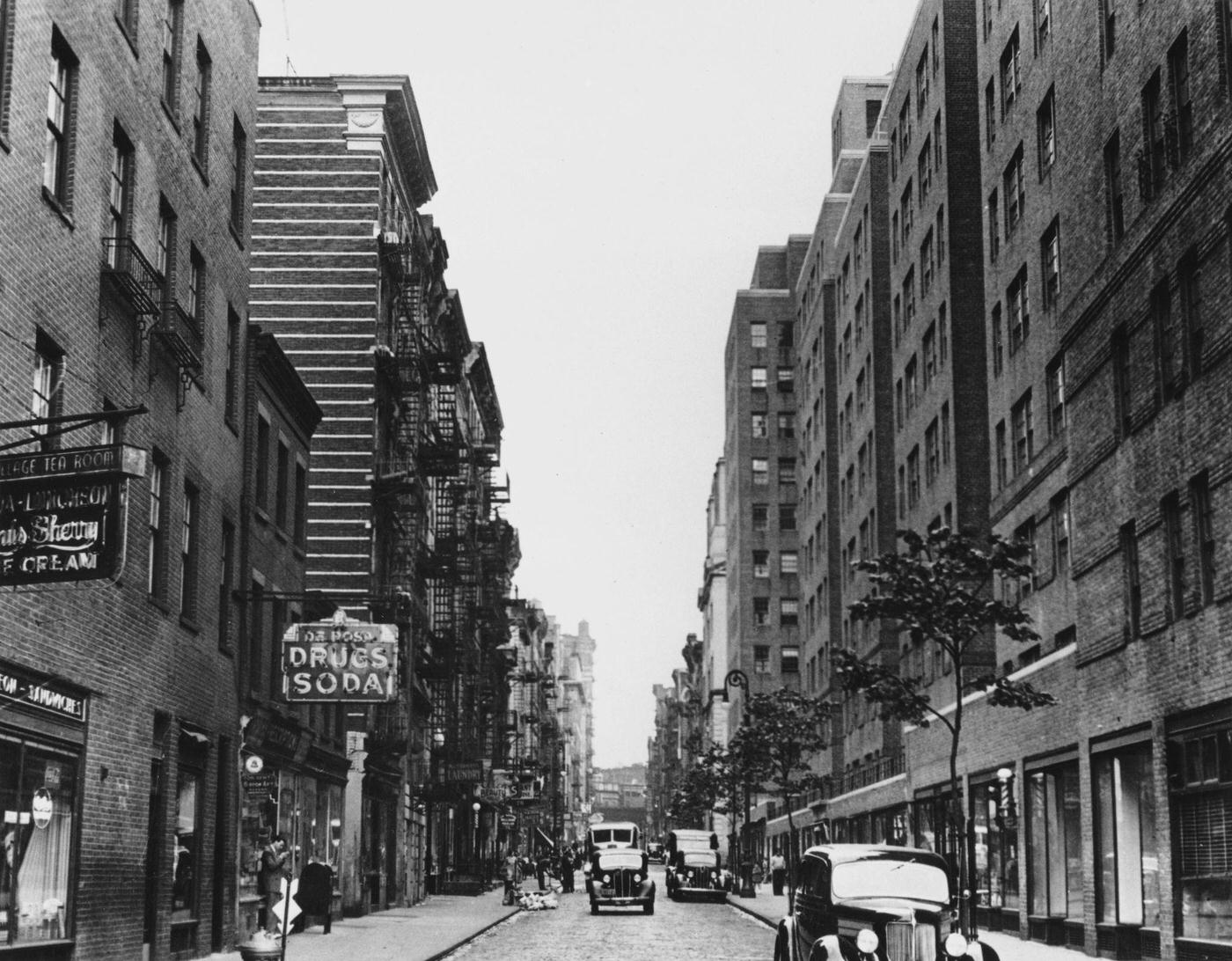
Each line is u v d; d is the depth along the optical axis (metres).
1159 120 27.44
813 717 64.25
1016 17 40.88
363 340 47.31
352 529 46.50
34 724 19.02
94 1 21.16
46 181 19.64
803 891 19.69
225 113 29.59
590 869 49.56
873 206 65.00
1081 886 32.09
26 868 18.92
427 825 62.19
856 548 69.12
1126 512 28.98
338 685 33.03
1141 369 28.06
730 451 130.50
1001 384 42.50
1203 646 25.00
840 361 75.19
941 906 17.91
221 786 29.91
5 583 15.40
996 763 39.16
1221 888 24.38
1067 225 33.41
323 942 32.72
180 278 26.12
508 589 85.69
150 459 24.30
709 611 150.62
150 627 24.20
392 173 51.16
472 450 72.25
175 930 26.28
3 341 17.58
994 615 29.88
